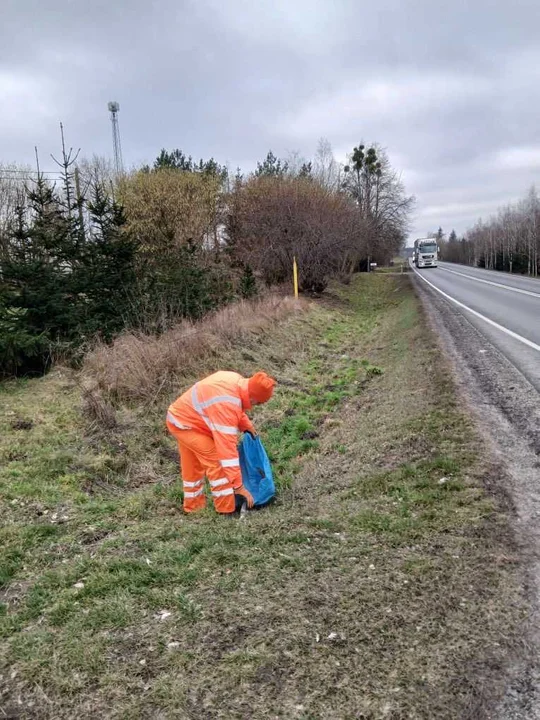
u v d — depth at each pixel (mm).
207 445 4445
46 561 3855
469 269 59188
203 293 13953
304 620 2848
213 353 10078
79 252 11398
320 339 14805
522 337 11328
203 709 2320
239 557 3576
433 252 63719
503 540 3475
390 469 4945
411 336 13094
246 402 4488
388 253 60562
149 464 6062
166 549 3830
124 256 11938
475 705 2232
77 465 5691
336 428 7148
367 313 22031
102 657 2695
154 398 7660
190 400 4480
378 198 49656
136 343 9062
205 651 2680
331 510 4266
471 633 2650
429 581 3096
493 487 4246
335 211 25234
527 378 7656
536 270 46188
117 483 5609
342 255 27734
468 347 10523
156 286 12594
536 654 2496
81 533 4316
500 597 2906
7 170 23531
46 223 11352
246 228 24406
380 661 2506
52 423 6645
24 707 2430
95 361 8664
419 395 7391
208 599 3129
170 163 31625
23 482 5207
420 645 2592
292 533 3865
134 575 3461
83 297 11141
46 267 10289
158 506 4926
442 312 16859
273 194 24766
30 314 9758
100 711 2365
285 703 2312
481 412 6203
